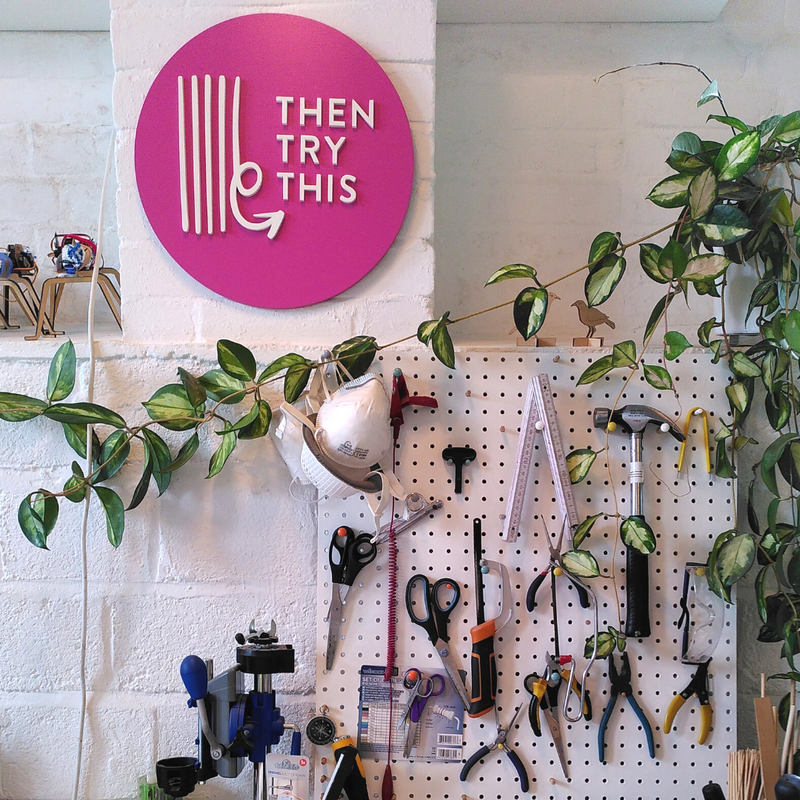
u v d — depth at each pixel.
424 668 1.00
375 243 0.99
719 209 0.87
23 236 1.28
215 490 1.02
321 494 0.92
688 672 1.01
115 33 0.96
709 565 0.94
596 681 1.01
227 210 0.98
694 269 0.87
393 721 1.00
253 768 1.01
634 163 1.27
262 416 0.93
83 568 1.00
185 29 0.97
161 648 1.03
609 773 1.00
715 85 0.94
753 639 1.06
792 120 0.89
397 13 0.97
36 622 1.03
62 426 1.01
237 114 0.97
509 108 1.27
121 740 1.04
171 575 1.03
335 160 0.98
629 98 1.27
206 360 1.00
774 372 0.93
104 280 1.12
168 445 1.01
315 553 1.03
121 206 0.99
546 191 1.28
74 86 1.27
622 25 1.26
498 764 1.00
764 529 1.04
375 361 1.01
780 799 0.80
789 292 0.92
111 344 1.00
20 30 1.25
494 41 1.26
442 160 1.28
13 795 1.04
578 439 1.01
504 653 1.00
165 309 1.01
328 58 0.96
